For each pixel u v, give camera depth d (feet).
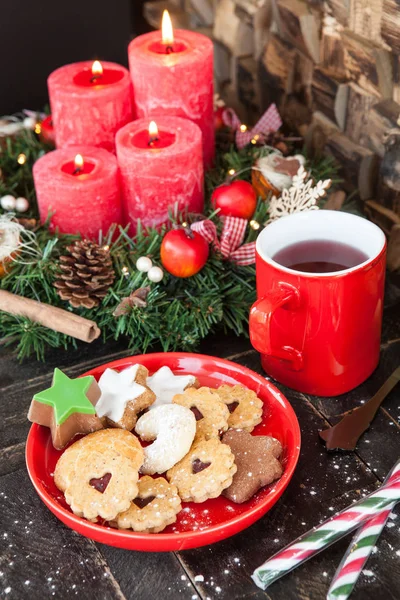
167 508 2.64
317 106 3.56
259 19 3.74
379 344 3.03
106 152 3.39
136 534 2.55
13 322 3.25
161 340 3.12
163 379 2.95
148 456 2.74
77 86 3.44
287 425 2.84
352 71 3.36
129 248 3.31
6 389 3.07
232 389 2.93
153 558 2.66
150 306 3.12
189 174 3.26
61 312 3.07
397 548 2.65
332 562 2.63
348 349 2.92
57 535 2.71
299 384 3.00
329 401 2.99
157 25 4.32
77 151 3.38
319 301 2.84
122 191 3.37
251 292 3.25
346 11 3.31
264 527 2.71
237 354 3.16
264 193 3.40
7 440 2.93
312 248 3.02
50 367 3.14
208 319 3.14
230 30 3.93
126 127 3.34
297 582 2.60
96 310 3.18
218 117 3.74
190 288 3.22
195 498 2.68
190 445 2.76
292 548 2.59
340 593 2.54
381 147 3.34
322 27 3.43
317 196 3.19
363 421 2.91
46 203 3.28
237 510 2.69
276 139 3.58
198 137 3.28
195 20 4.18
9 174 3.67
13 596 2.61
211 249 3.23
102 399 2.87
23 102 4.39
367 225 2.96
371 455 2.85
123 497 2.62
